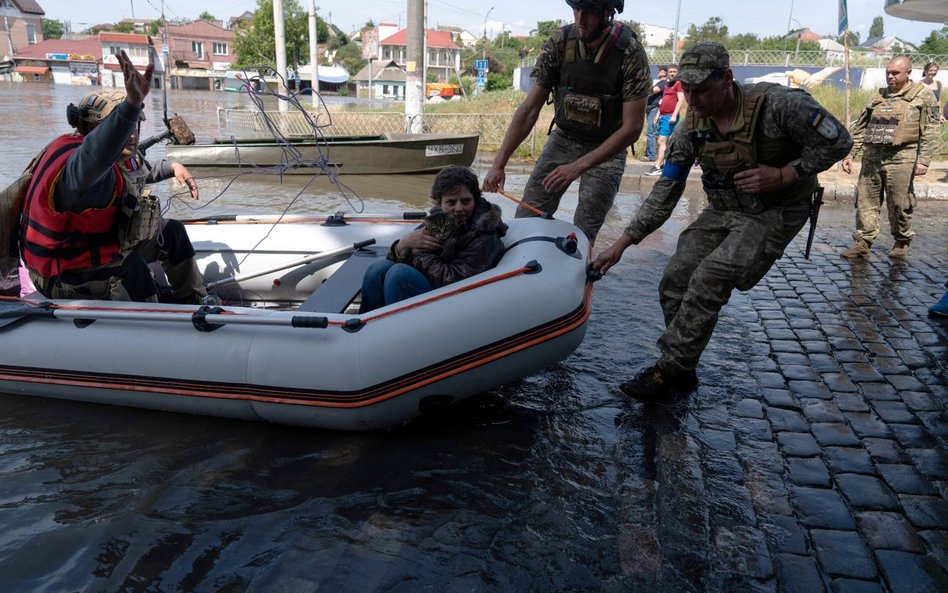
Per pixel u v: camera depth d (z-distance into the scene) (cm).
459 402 372
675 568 252
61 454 319
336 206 876
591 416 361
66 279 361
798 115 314
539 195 470
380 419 331
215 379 335
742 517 281
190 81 7300
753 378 409
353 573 247
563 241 375
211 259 484
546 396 382
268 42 5384
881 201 682
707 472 312
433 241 356
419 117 1452
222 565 251
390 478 304
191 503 285
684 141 356
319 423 336
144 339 345
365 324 326
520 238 384
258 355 329
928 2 550
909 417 365
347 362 320
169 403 350
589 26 397
